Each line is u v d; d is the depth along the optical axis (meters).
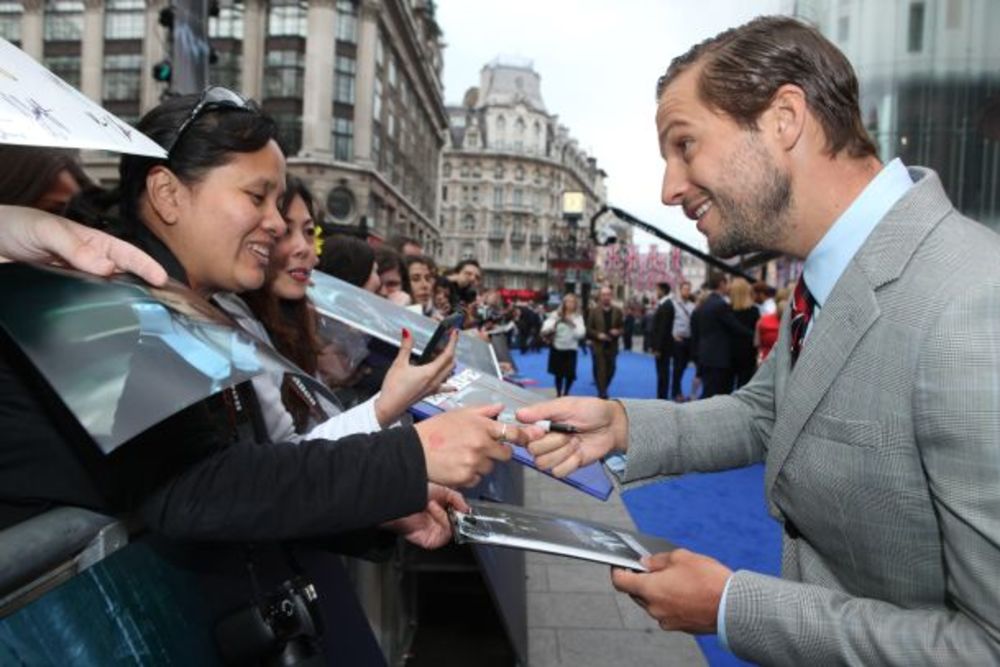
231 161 1.06
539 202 93.50
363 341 2.25
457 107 99.44
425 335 1.90
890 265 0.91
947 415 0.81
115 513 0.80
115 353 0.70
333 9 33.28
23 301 0.74
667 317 9.52
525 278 91.06
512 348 24.25
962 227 0.92
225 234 1.07
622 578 1.06
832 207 1.00
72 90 0.71
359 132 35.00
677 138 1.07
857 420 0.93
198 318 0.81
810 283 1.05
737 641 0.95
